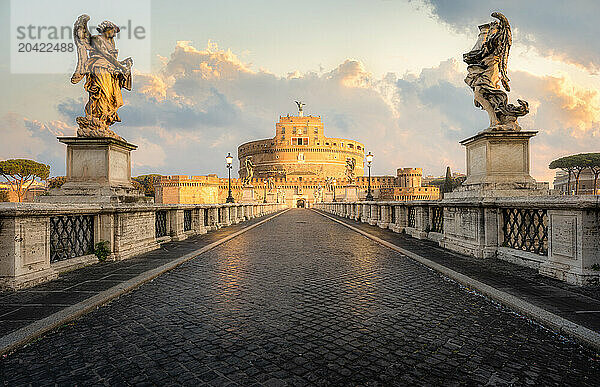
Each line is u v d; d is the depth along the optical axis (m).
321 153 139.50
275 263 7.70
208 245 10.49
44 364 2.90
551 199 5.61
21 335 3.33
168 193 99.50
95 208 7.11
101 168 8.58
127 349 3.18
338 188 105.12
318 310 4.29
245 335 3.49
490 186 7.98
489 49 8.50
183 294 5.06
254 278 6.15
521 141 8.20
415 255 8.20
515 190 7.87
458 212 8.66
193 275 6.41
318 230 17.19
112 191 8.32
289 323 3.83
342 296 4.93
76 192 8.22
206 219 16.52
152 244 9.52
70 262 6.50
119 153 9.20
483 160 8.37
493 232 7.51
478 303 4.54
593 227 5.04
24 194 60.28
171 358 3.00
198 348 3.20
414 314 4.12
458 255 8.08
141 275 6.07
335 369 2.79
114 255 7.60
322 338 3.41
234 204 22.12
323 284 5.68
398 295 4.96
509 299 4.41
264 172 139.12
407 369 2.79
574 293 4.67
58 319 3.78
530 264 6.34
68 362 2.93
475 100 8.82
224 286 5.55
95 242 7.45
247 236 14.09
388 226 16.81
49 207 5.69
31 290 5.02
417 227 12.46
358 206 24.98
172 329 3.66
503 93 8.27
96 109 8.66
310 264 7.55
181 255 8.46
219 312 4.22
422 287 5.43
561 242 5.50
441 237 10.37
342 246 10.75
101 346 3.24
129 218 8.20
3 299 4.55
